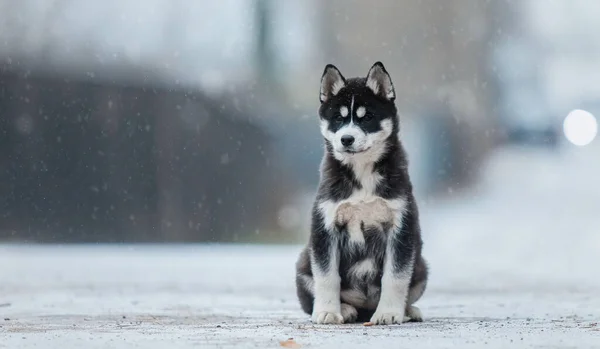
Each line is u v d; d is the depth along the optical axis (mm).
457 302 14195
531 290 16344
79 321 11164
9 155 28578
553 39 52062
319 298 10688
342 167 10688
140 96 30797
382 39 46531
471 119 45938
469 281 18328
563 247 26688
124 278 18828
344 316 10781
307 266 11008
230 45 39188
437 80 46688
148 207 29812
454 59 47156
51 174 28750
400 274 10461
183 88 31891
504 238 29047
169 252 26094
